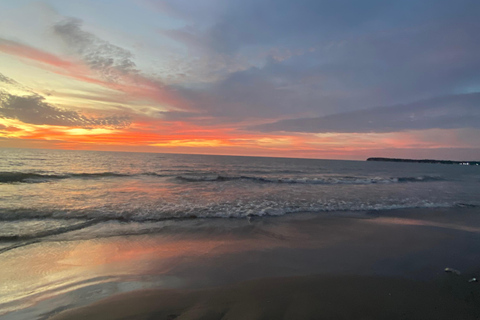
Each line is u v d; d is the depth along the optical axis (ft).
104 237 18.83
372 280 13.16
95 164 98.22
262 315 9.75
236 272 13.80
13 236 18.17
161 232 20.49
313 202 34.76
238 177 64.18
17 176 49.98
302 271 14.14
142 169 85.61
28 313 9.72
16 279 12.41
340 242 19.52
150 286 12.03
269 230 22.15
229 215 26.22
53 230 19.70
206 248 17.40
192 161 157.89
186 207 28.66
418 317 9.95
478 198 44.34
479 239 21.17
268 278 13.14
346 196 40.83
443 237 21.35
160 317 9.54
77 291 11.43
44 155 147.43
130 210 26.22
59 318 9.40
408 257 16.62
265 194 40.11
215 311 9.98
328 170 124.06
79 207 26.71
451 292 12.05
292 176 80.59
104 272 13.44
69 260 14.79
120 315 9.64
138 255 15.83
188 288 11.91
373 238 20.63
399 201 37.99
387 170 151.84
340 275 13.69
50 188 39.73
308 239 20.08
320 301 10.94
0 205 26.63
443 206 35.01
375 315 9.98
